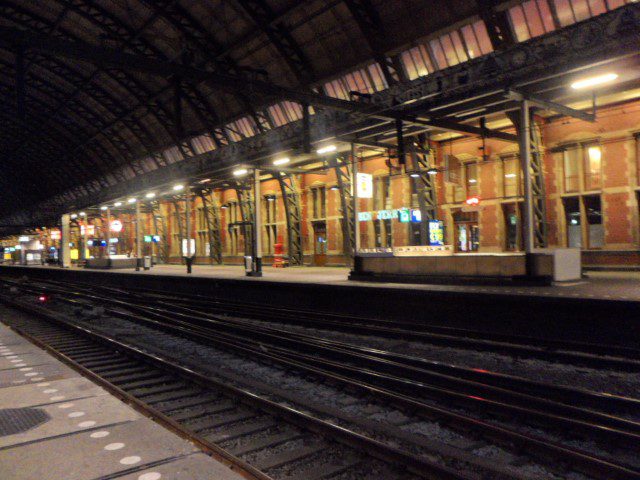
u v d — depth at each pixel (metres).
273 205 35.22
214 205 40.50
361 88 24.41
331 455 4.76
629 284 13.79
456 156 23.70
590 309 10.38
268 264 35.06
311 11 22.38
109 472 3.08
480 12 17.72
